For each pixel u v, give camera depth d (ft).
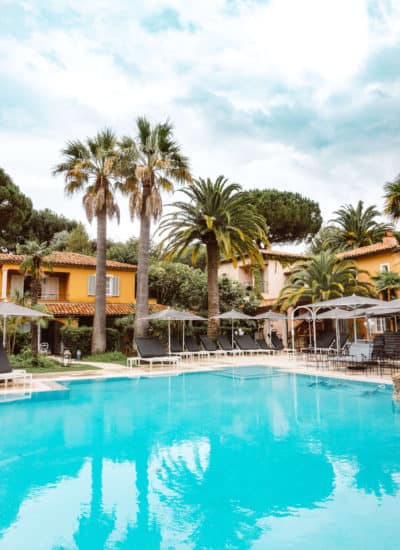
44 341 86.89
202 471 18.84
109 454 21.47
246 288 115.03
